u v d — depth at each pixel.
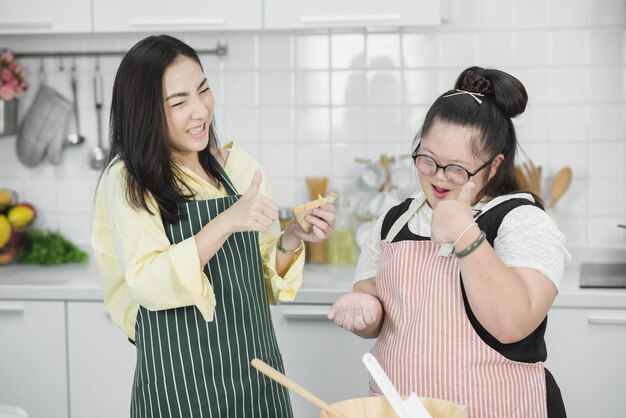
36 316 2.78
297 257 1.97
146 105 1.67
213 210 1.75
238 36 3.22
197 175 1.81
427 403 1.29
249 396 1.78
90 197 3.31
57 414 2.80
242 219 1.57
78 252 3.24
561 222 3.14
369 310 1.62
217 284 1.76
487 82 1.55
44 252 3.20
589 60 3.08
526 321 1.42
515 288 1.40
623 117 3.08
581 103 3.10
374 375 1.23
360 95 3.20
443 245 1.53
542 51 3.10
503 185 1.62
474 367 1.50
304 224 1.85
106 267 1.82
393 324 1.61
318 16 2.83
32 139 3.28
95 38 3.26
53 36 3.26
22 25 2.89
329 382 2.72
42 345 2.79
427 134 1.55
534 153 3.13
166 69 1.68
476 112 1.52
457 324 1.52
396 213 1.75
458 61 3.14
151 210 1.69
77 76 3.28
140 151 1.68
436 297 1.54
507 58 3.12
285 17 2.83
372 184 3.11
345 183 3.22
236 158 1.97
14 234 3.19
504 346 1.50
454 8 3.12
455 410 1.25
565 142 3.11
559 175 3.09
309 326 2.70
